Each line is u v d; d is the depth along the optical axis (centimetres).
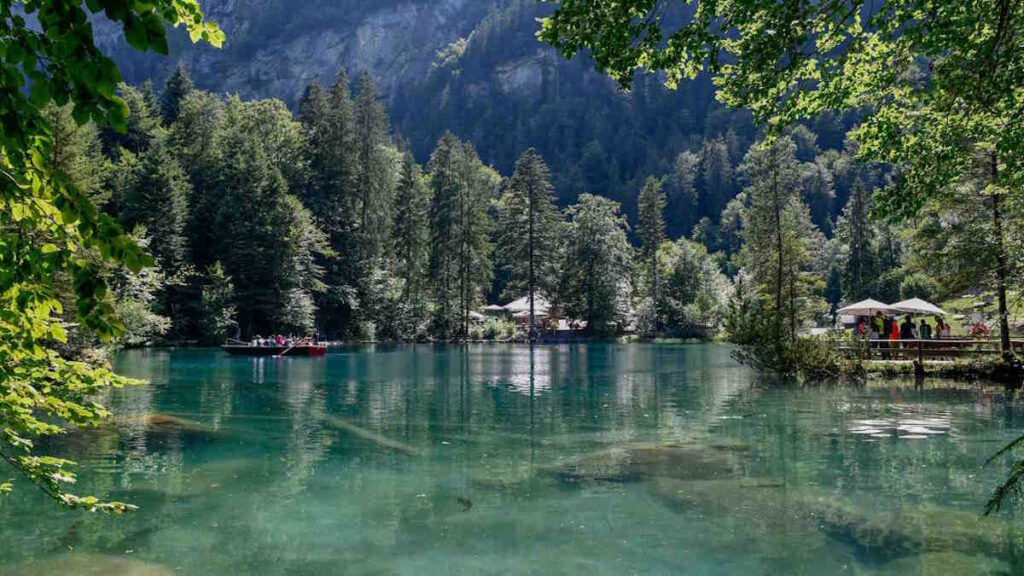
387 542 618
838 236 7519
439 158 5744
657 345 4947
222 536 630
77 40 175
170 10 224
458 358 3284
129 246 207
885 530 640
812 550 591
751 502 738
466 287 5575
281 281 4447
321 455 978
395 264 5831
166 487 800
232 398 1620
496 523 670
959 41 580
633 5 484
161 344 3922
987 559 567
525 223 5625
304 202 5300
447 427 1224
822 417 1319
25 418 322
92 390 334
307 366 2666
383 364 2828
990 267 1770
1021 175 755
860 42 582
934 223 1906
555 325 5922
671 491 780
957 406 1453
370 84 6078
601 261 5712
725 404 1528
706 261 6788
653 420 1299
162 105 6062
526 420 1299
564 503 738
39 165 202
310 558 576
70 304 1402
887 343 2247
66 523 659
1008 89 598
